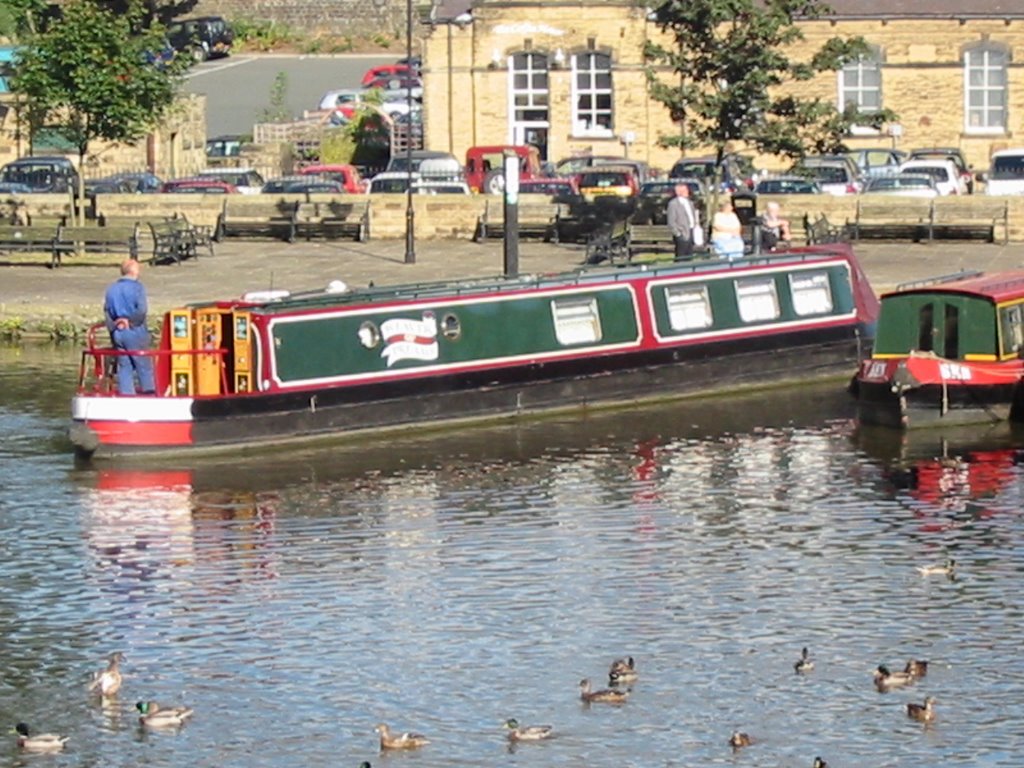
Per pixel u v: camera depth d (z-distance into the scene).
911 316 58.25
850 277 62.91
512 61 113.50
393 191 94.50
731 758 36.53
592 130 113.44
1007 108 112.38
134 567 46.53
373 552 47.41
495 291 58.38
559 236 83.50
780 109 80.81
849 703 38.72
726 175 93.50
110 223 81.94
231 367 55.69
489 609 43.72
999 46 111.81
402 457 55.06
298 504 51.03
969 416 57.31
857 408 58.41
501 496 51.53
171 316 55.56
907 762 36.38
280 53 158.12
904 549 47.00
